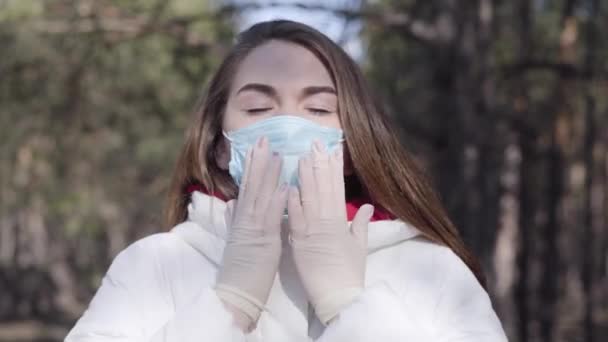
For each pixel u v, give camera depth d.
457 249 2.29
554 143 13.20
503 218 11.84
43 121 9.75
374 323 1.98
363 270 2.11
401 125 9.16
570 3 10.93
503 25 10.78
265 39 2.29
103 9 8.93
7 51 8.91
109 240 26.34
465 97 8.68
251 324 2.07
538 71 10.79
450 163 8.73
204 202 2.23
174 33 8.84
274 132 2.15
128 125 10.34
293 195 2.11
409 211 2.23
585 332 16.30
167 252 2.21
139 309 2.13
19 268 36.47
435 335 2.05
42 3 8.93
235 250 2.07
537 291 15.39
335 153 2.15
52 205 12.91
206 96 2.34
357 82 2.25
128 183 13.32
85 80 9.35
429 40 8.84
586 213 16.55
